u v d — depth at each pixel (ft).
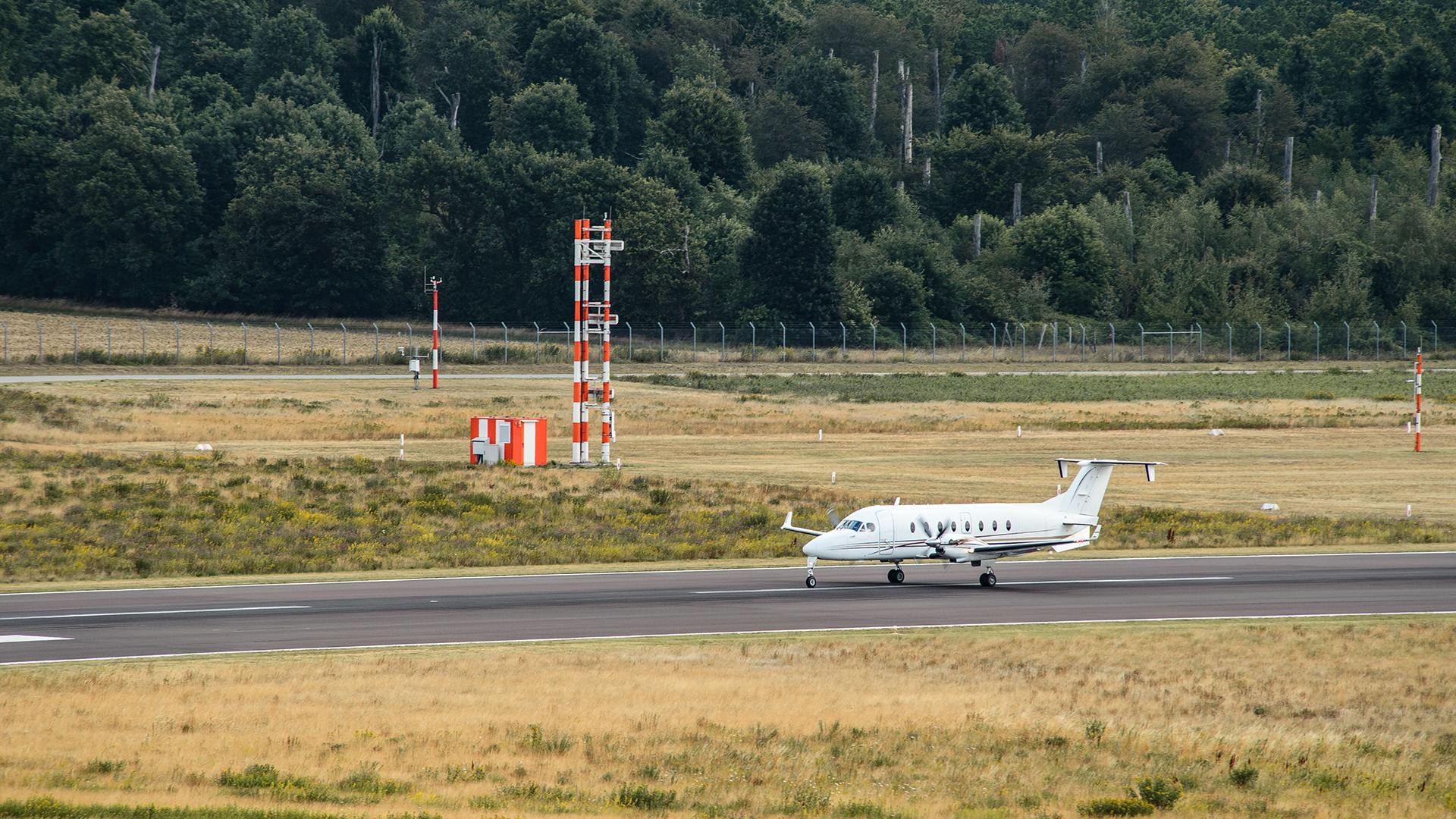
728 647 437.99
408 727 331.16
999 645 445.78
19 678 377.50
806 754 316.19
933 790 290.97
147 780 281.33
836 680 390.63
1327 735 345.92
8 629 461.78
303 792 272.72
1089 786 297.94
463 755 307.78
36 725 325.01
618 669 400.47
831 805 276.21
